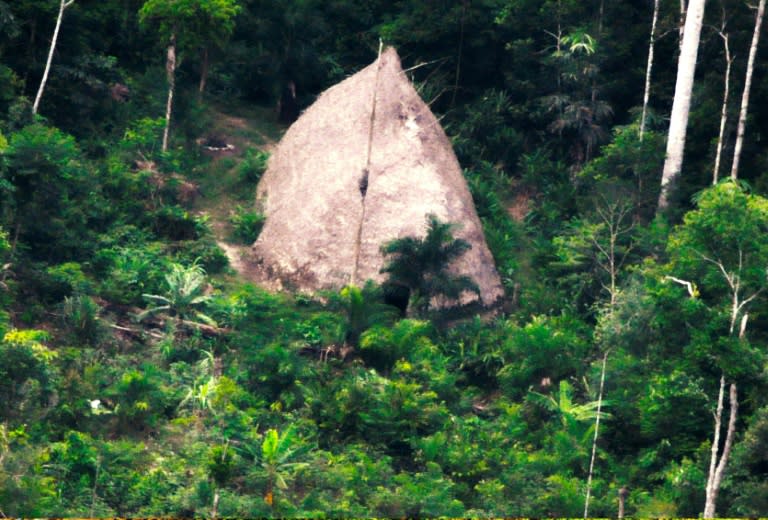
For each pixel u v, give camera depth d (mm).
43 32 106500
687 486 70312
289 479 70500
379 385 80438
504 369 85250
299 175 100875
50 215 87562
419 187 95938
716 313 69125
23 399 67250
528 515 70438
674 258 78000
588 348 86875
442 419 78875
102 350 80500
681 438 75000
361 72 105438
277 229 98500
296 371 80875
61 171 87875
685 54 103250
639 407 76875
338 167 98375
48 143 85938
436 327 89812
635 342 80062
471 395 84812
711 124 107562
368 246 93625
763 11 97062
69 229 91312
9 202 84812
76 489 65688
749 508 67562
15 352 67250
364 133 99625
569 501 70625
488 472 74750
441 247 89500
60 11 101750
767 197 98312
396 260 89500
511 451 77000
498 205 108312
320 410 78438
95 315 82688
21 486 61000
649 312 79312
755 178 103938
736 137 103875
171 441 73188
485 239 100438
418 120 100188
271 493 67312
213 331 86312
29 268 85500
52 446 67500
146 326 86000
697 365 70562
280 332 86500
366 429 77875
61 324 82688
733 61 106250
